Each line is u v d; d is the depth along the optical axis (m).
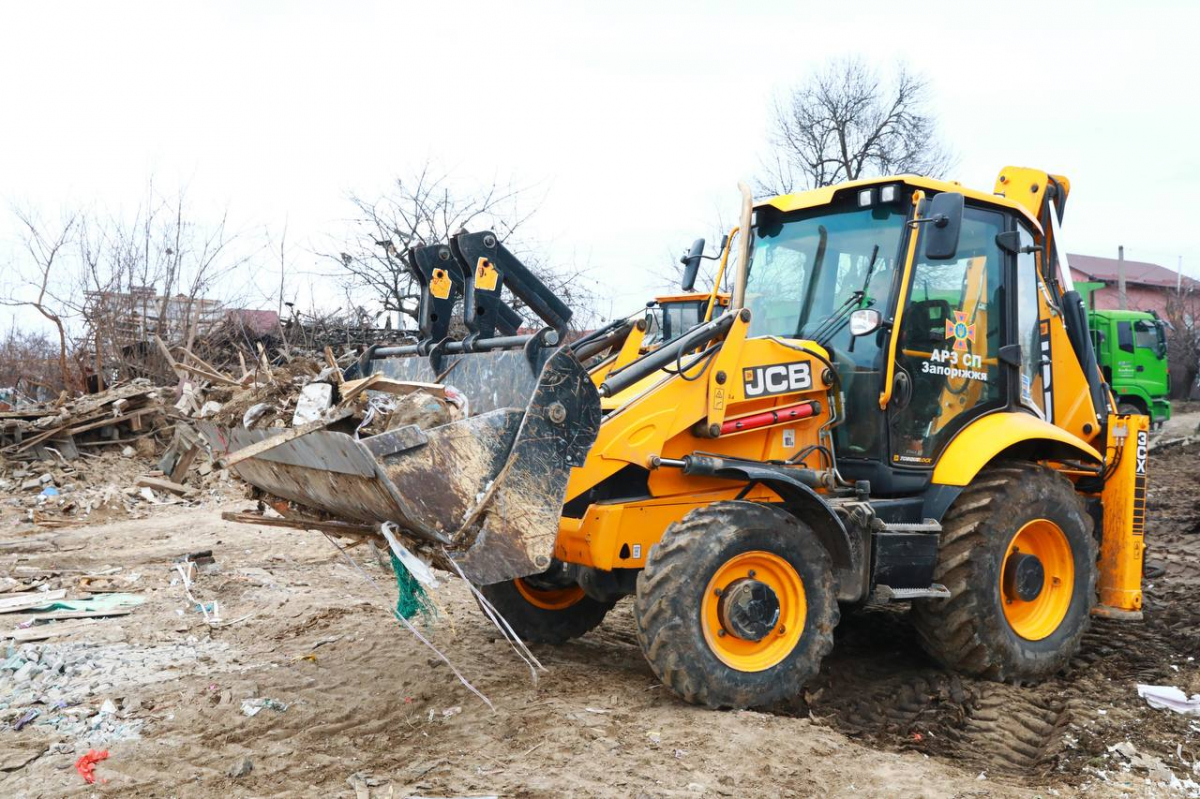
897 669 5.41
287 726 4.10
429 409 3.97
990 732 4.56
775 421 4.78
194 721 4.15
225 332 17.38
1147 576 7.66
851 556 4.62
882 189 5.02
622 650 5.63
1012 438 5.07
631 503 4.46
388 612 6.27
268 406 4.56
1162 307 44.94
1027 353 5.70
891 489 4.93
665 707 4.31
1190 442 18.34
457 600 6.64
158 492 12.30
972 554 4.95
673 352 4.51
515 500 4.00
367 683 4.68
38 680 4.79
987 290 5.43
